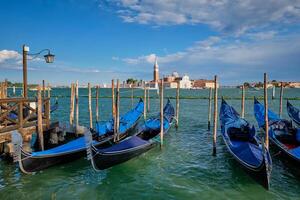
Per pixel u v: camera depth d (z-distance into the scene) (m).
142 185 9.29
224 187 9.09
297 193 8.59
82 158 11.64
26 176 9.81
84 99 58.31
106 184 9.34
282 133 13.00
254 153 9.70
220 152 13.28
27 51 13.17
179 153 13.10
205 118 25.91
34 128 12.05
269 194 8.52
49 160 10.06
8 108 10.77
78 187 9.05
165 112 20.84
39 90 11.21
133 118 17.11
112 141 13.48
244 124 13.51
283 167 10.83
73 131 15.70
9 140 10.59
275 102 48.72
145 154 12.83
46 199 8.18
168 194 8.60
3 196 8.29
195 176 10.08
